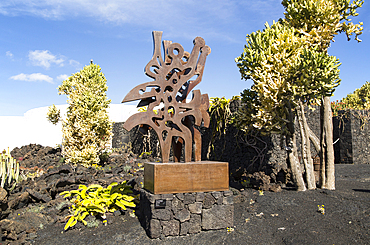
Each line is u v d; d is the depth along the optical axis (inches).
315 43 335.9
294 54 311.7
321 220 231.6
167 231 202.5
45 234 206.8
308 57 292.2
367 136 651.5
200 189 212.1
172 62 224.7
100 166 494.6
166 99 222.1
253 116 320.2
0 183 249.4
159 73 220.4
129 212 246.8
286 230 217.8
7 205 229.1
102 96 531.2
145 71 216.1
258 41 320.8
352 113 638.5
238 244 196.2
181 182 207.2
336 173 483.2
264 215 249.0
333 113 681.0
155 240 198.5
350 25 329.1
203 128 510.3
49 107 667.4
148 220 206.1
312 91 295.1
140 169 440.5
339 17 323.0
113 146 940.0
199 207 211.0
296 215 244.2
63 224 224.5
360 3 320.2
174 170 205.9
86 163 467.5
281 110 324.8
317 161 390.6
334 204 262.8
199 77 234.2
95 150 483.8
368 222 217.9
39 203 263.7
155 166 201.8
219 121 459.2
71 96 512.1
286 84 308.8
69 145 495.8
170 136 219.8
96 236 204.5
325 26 330.6
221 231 214.8
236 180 406.6
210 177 215.0
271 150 387.2
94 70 533.0
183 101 237.1
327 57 284.8
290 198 289.0
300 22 345.7
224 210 217.9
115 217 239.3
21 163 503.5
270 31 328.5
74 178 312.5
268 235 211.3
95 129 504.1
